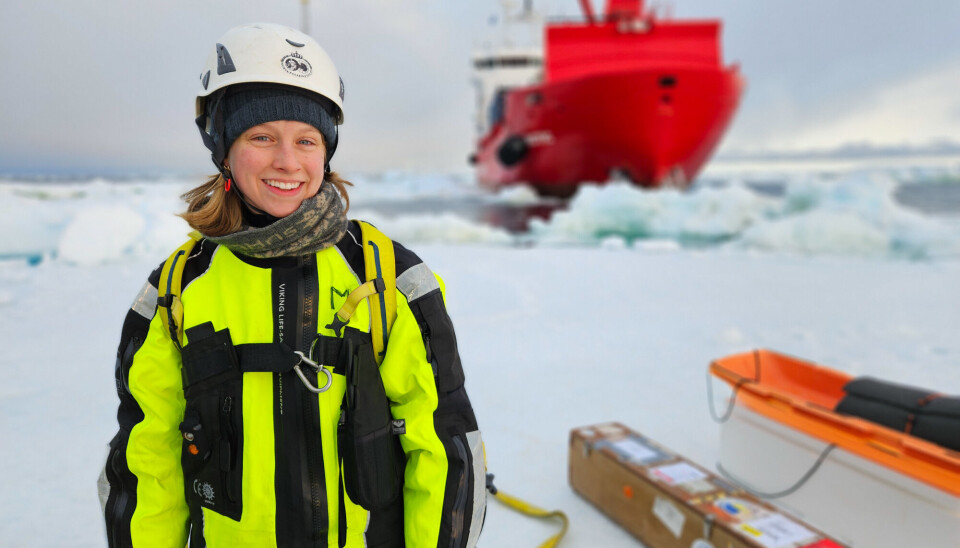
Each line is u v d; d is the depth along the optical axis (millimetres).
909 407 2160
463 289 7734
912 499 1842
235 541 864
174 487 908
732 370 2652
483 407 3654
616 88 20625
